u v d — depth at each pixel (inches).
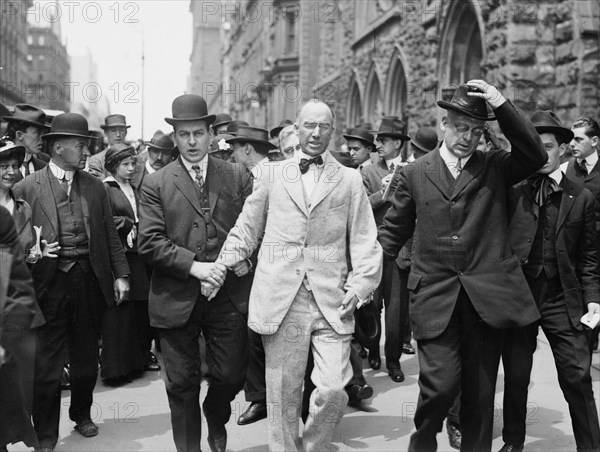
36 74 1811.0
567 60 420.5
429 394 148.4
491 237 152.5
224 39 2802.7
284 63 1284.4
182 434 161.5
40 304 176.1
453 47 582.6
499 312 148.9
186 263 158.2
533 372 255.6
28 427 151.6
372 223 159.9
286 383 154.1
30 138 245.8
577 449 167.8
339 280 155.9
